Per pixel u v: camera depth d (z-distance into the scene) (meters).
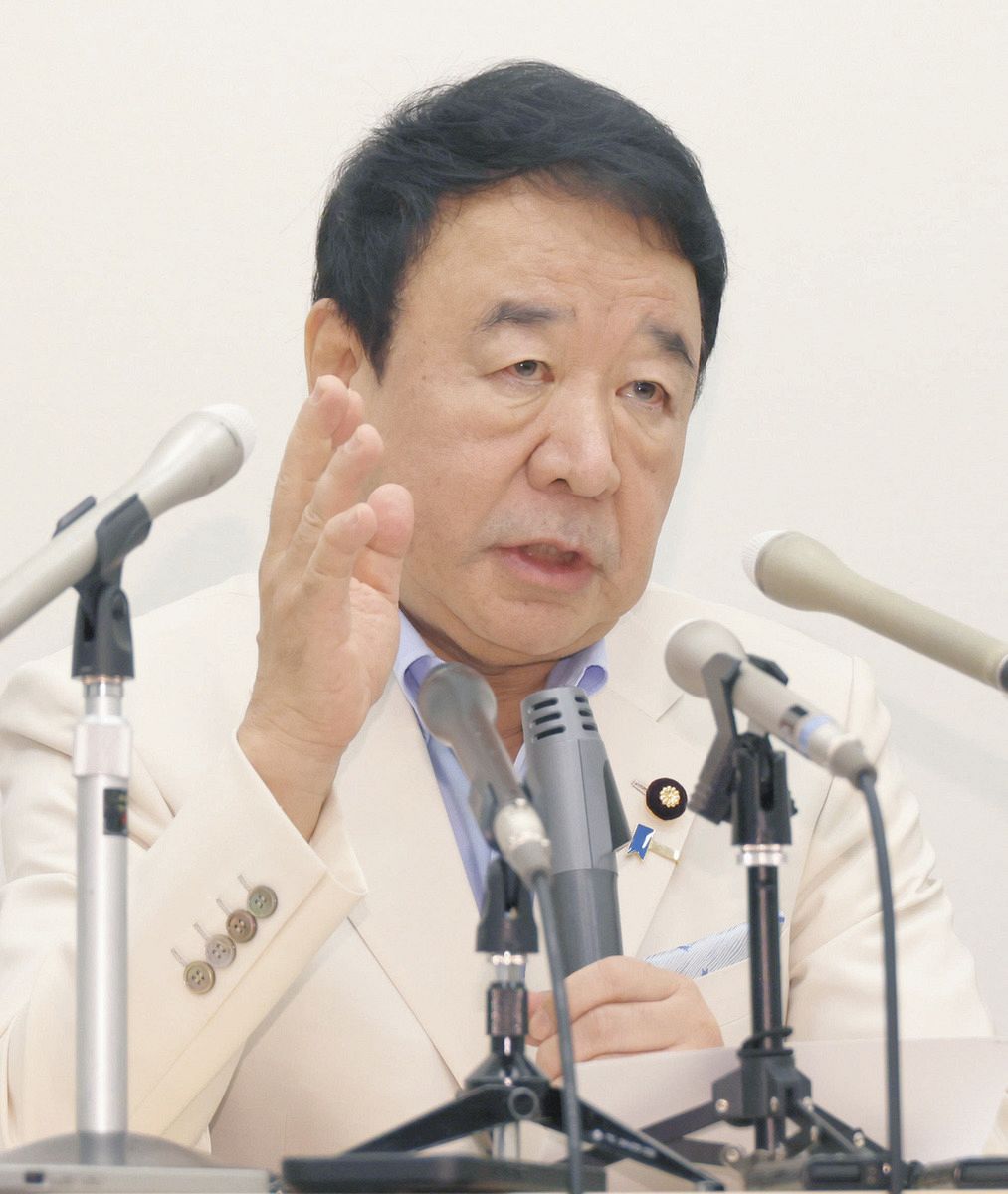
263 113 10.97
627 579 8.14
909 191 11.52
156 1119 6.05
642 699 8.73
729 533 11.18
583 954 6.28
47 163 10.80
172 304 10.82
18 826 7.96
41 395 10.63
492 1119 4.65
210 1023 6.02
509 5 11.16
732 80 11.40
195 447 5.28
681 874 8.24
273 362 10.87
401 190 8.14
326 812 6.31
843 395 11.37
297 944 6.04
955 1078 5.11
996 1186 4.62
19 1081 6.14
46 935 7.18
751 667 5.09
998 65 11.61
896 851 8.78
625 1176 4.94
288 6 11.02
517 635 8.05
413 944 7.69
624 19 11.29
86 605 4.95
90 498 5.16
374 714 8.18
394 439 8.12
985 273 11.54
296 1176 4.24
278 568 6.26
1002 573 11.34
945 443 11.41
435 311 8.02
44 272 10.73
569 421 7.82
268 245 10.92
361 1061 7.52
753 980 5.04
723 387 11.26
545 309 7.85
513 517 7.86
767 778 5.10
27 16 10.85
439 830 7.94
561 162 7.86
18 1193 4.20
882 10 11.56
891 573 11.29
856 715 9.05
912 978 8.19
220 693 8.34
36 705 8.33
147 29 10.94
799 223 11.42
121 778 4.89
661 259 8.04
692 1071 5.09
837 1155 4.63
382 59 11.06
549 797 6.35
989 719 11.15
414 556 8.10
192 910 6.04
